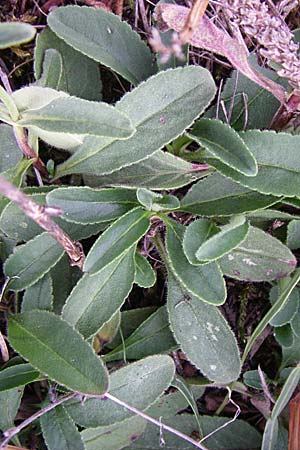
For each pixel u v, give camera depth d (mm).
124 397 273
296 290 289
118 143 268
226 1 249
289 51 251
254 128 295
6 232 269
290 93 271
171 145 290
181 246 271
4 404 271
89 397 274
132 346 289
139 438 291
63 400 268
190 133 271
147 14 302
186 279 264
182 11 255
